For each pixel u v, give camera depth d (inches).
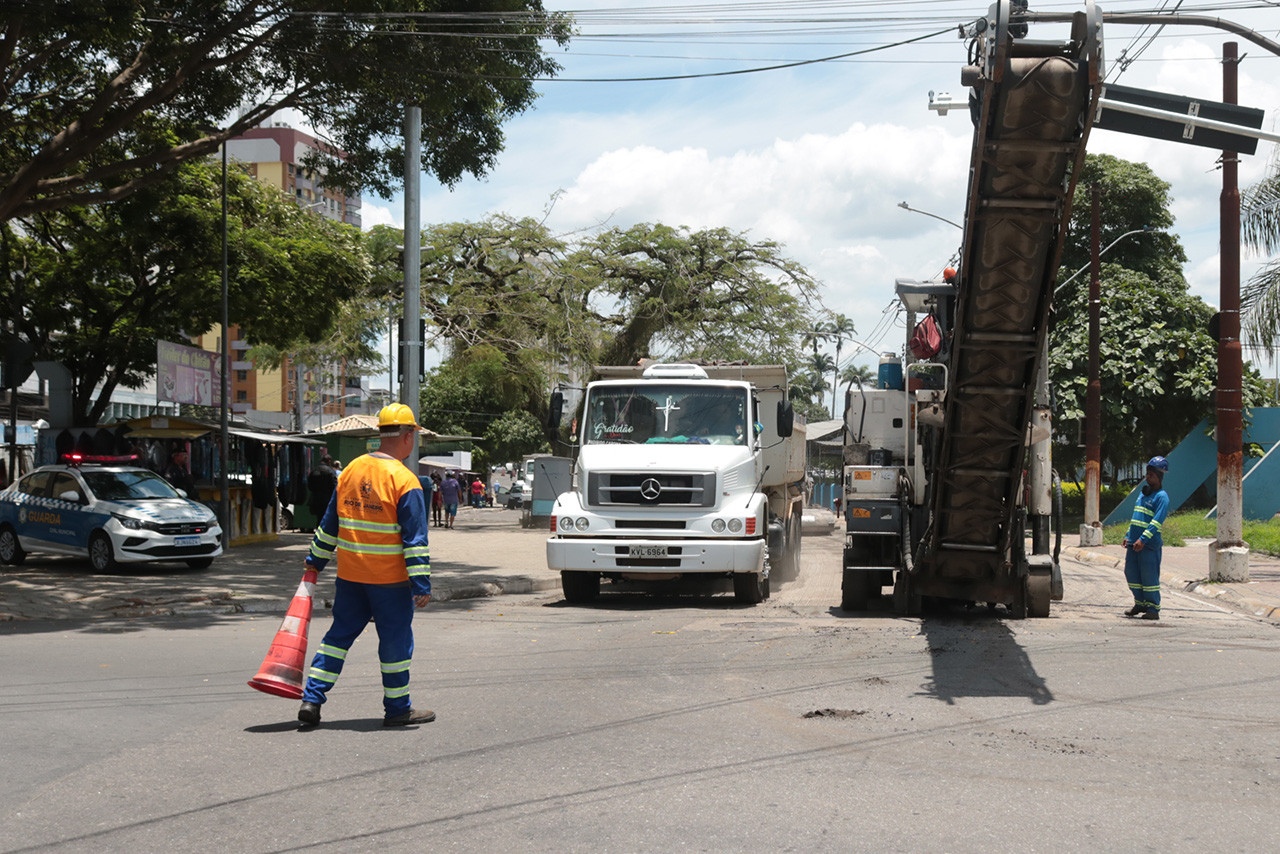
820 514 1320.1
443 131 756.6
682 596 613.6
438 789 206.8
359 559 260.5
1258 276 940.0
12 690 307.7
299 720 262.1
